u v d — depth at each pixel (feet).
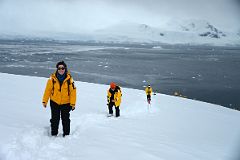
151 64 293.02
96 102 41.22
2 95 34.76
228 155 17.71
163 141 19.15
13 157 13.28
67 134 18.67
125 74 196.44
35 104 30.17
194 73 220.64
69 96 18.65
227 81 179.52
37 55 346.13
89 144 16.51
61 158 13.84
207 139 22.65
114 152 15.07
